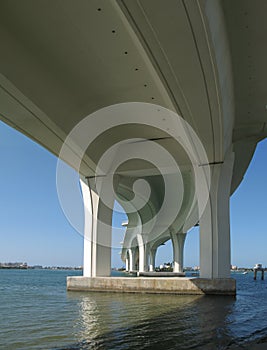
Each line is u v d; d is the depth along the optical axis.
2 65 14.81
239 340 11.26
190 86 14.12
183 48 11.52
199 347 10.23
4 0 12.06
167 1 9.37
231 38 15.00
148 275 59.28
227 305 20.08
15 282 51.22
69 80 17.12
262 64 17.14
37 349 9.93
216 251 26.22
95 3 12.05
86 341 10.95
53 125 20.23
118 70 16.41
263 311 18.16
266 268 84.25
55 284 45.47
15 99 17.36
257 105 22.05
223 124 18.53
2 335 11.89
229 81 16.62
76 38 14.01
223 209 26.61
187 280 25.97
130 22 10.23
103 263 29.36
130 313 16.77
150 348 10.09
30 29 13.46
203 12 9.84
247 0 12.91
